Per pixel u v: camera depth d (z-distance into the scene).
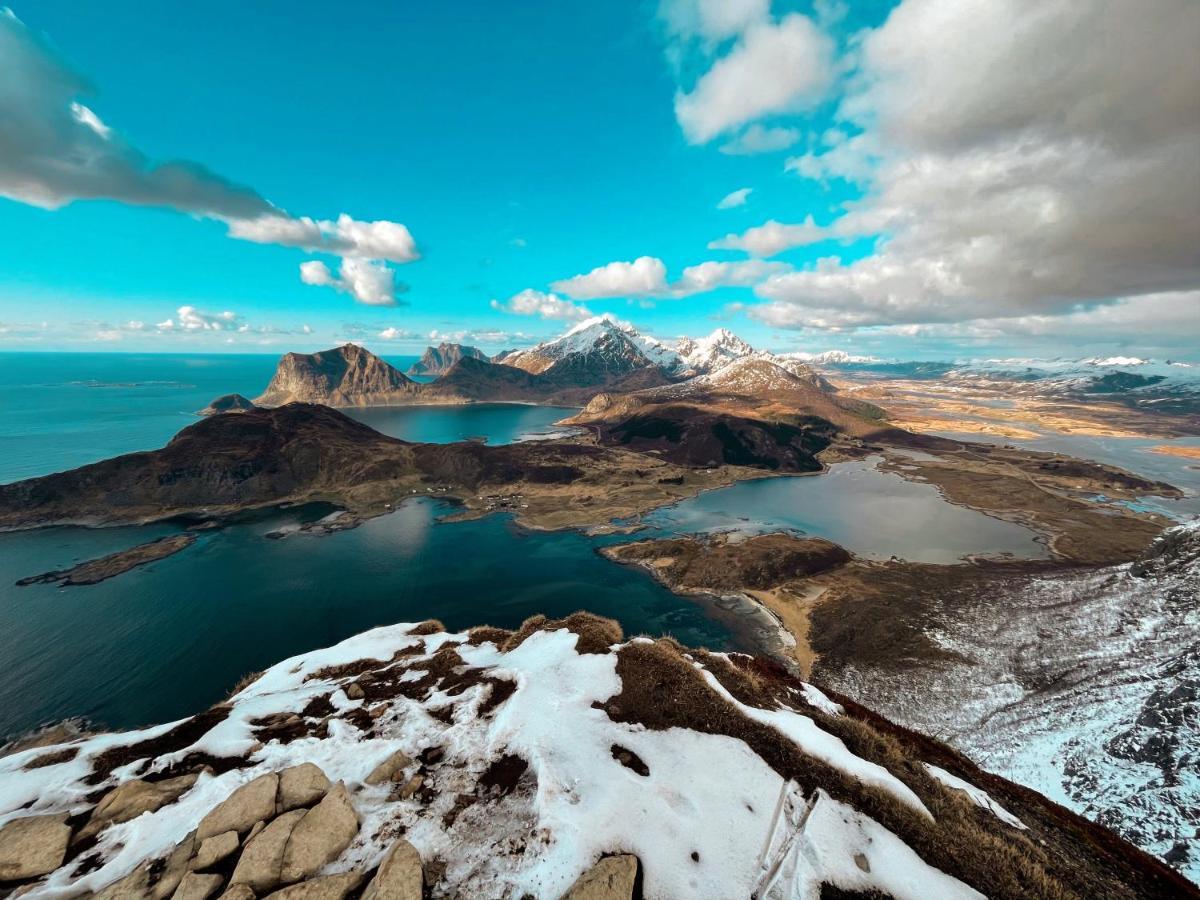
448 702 20.23
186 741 18.12
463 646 28.19
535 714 17.86
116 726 69.00
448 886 11.54
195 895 10.89
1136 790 41.12
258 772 15.64
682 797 14.57
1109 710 53.25
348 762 16.27
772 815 14.34
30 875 11.74
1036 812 21.97
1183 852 34.50
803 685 29.53
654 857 12.34
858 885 12.46
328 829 12.63
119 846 12.77
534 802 13.95
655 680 20.58
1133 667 61.00
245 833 12.68
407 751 16.83
